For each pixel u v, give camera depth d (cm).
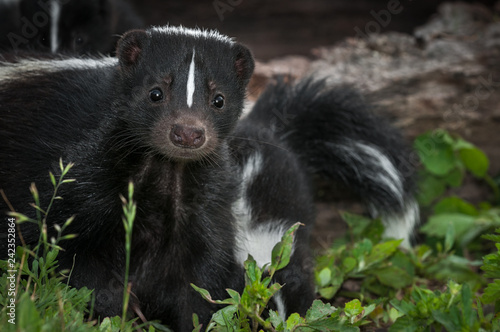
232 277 781
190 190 737
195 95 677
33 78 793
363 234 1048
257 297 635
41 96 773
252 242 833
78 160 705
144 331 666
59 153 718
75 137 721
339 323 632
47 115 752
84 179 700
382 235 1111
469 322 602
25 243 697
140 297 749
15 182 728
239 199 825
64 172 618
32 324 494
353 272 890
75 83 767
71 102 747
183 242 745
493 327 634
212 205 754
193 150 662
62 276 680
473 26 1357
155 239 740
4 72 817
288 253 643
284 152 984
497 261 679
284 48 1556
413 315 672
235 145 884
